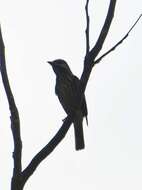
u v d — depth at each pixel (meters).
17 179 6.30
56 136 6.91
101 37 6.99
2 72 6.47
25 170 6.43
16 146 6.35
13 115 6.39
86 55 7.06
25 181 6.37
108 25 7.04
